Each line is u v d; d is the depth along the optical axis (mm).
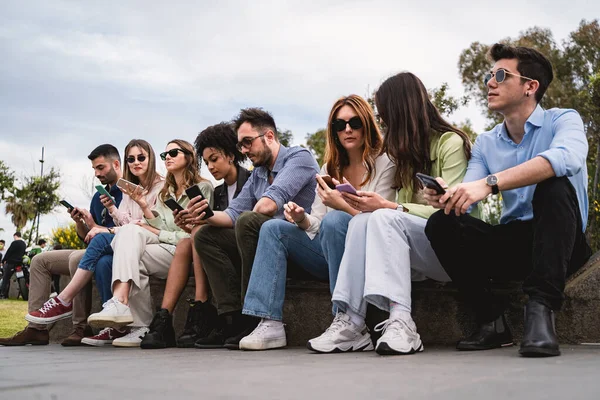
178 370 1882
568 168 2172
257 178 3598
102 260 3648
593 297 2652
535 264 2131
